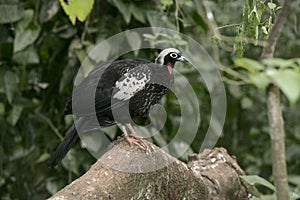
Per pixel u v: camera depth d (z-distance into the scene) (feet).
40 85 39.63
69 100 25.79
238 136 48.65
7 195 39.75
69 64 35.99
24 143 38.63
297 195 25.52
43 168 37.19
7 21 34.73
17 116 36.11
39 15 35.83
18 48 34.42
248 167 46.32
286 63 12.34
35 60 35.86
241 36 23.77
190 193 23.53
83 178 20.27
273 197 30.40
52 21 36.91
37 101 40.52
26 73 37.81
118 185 20.35
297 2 34.83
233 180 25.81
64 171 37.06
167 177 22.30
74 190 19.53
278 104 15.08
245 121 48.01
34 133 38.22
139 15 35.17
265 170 46.19
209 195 24.72
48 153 37.42
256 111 47.93
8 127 38.55
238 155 48.03
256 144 47.75
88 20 35.45
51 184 36.73
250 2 23.53
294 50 46.60
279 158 15.06
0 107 35.81
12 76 35.94
